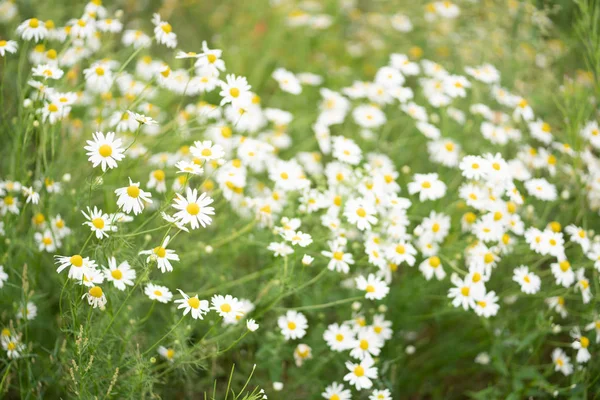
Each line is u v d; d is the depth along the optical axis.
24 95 1.53
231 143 1.68
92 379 1.39
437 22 2.14
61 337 1.52
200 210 1.39
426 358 1.69
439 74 1.87
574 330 1.57
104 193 1.54
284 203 1.61
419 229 1.58
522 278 1.57
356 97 1.88
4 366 1.48
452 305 1.60
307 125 1.97
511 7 1.97
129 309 1.46
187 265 1.59
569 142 1.72
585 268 1.65
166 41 1.54
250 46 2.12
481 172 1.55
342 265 1.50
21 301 1.44
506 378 1.60
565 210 1.71
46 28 1.57
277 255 1.51
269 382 1.58
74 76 1.69
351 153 1.66
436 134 1.79
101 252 1.40
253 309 1.54
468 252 1.59
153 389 1.49
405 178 1.83
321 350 1.56
